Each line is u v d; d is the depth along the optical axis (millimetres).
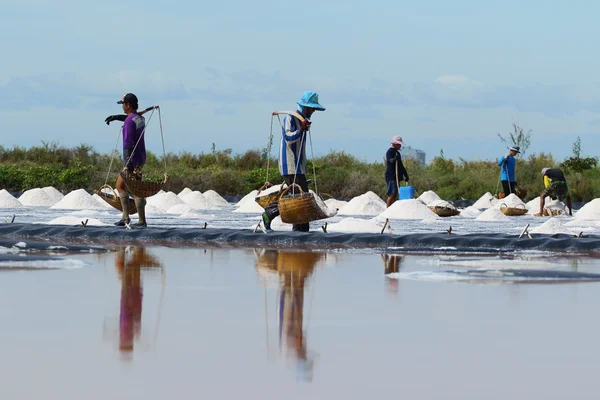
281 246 26672
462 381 8992
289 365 9633
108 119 33188
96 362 9641
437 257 22891
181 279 17062
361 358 10000
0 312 12742
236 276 17688
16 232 29625
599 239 26734
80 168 83562
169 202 56750
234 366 9555
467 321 12391
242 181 85875
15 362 9594
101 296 14484
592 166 90625
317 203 29078
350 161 96312
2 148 92500
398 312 13148
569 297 14789
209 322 12180
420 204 49031
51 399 8164
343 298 14555
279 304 13891
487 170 92062
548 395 8500
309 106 30750
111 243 27141
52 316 12469
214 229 29672
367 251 24719
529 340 11047
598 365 9711
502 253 24922
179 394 8383
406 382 8938
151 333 11312
